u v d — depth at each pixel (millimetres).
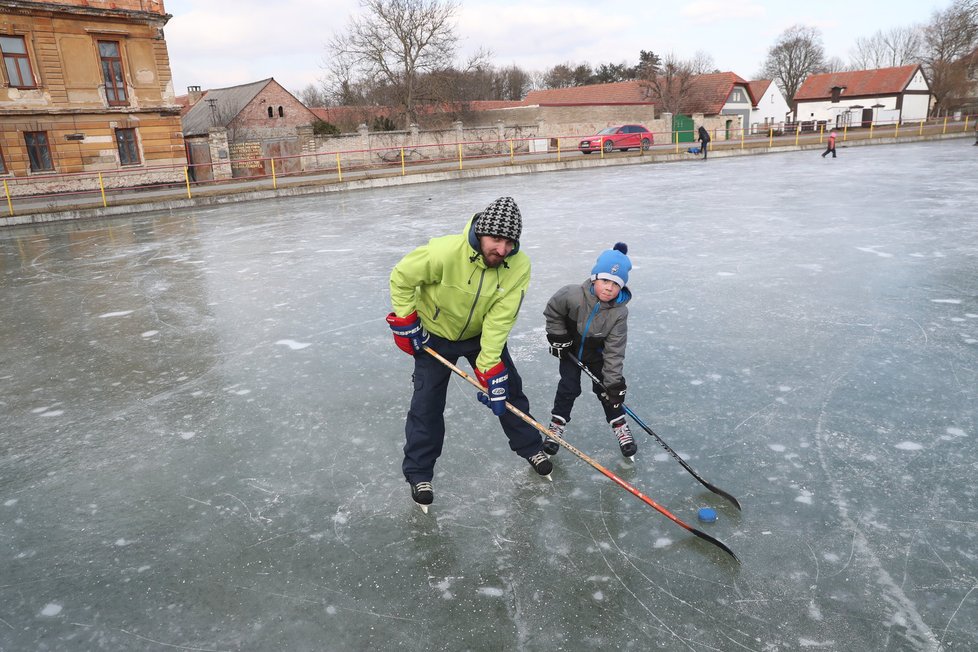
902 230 8734
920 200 11648
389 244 9797
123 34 21703
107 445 3641
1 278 8797
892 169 18406
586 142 29297
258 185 21609
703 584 2336
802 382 3998
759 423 3512
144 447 3594
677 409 3727
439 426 2822
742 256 7574
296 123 33906
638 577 2389
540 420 3662
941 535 2541
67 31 20703
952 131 38125
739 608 2215
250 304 6551
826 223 9602
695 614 2197
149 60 22344
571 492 2959
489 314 2580
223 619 2270
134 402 4230
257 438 3631
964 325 4844
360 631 2182
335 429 3691
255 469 3295
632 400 3871
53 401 4316
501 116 37531
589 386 4090
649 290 6281
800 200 12430
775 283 6297
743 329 5012
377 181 21469
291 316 6016
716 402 3787
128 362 5000
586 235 9531
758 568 2404
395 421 3756
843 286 6066
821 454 3174
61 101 20891
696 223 10203
